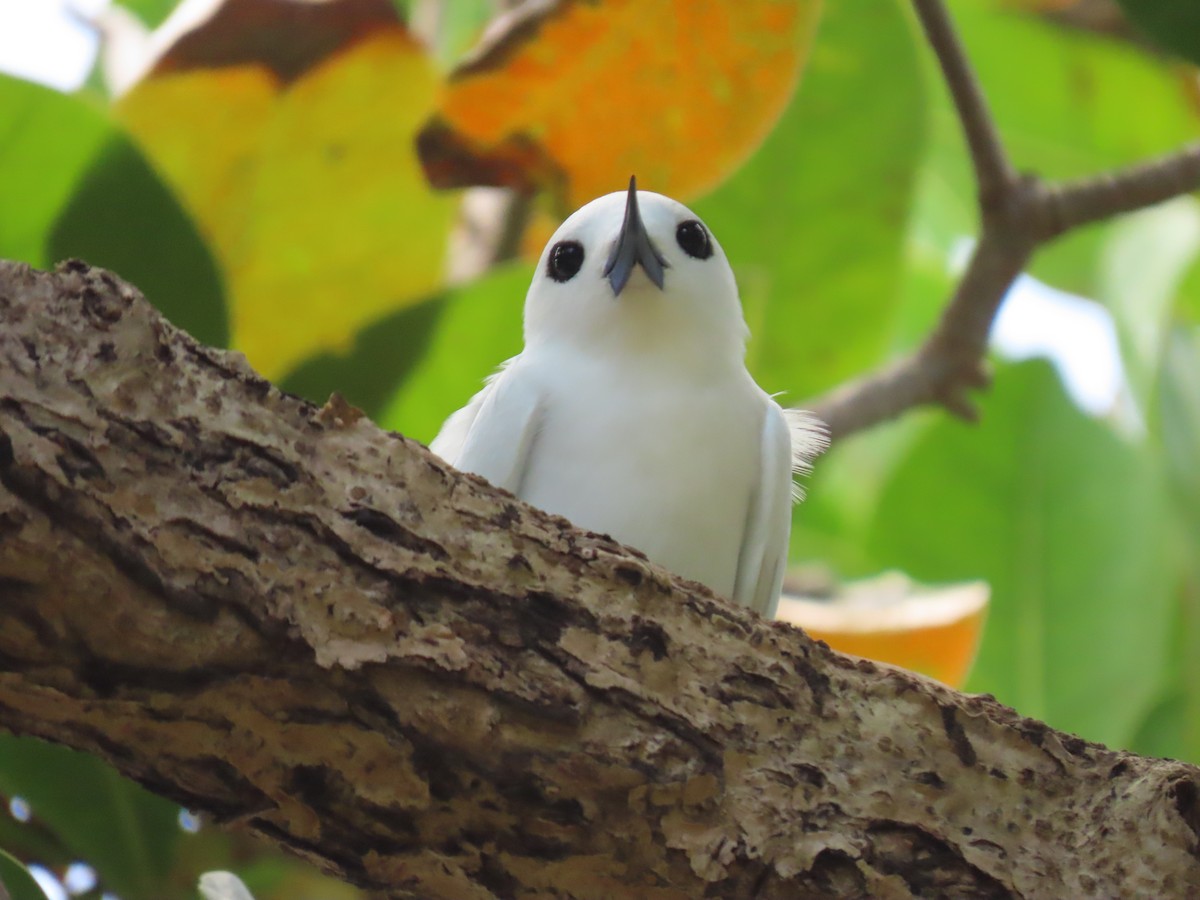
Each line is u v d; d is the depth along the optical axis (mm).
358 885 3955
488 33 4090
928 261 4309
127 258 4051
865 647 4125
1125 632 4191
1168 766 3957
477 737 3943
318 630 3938
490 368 4094
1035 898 3949
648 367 4051
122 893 4027
